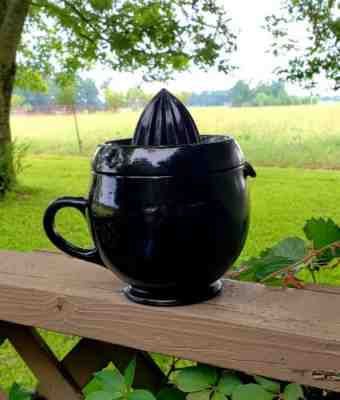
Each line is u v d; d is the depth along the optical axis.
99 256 0.52
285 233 3.49
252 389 0.47
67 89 9.32
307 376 0.42
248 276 0.62
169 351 0.48
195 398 0.48
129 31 5.34
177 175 0.45
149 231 0.45
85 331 0.52
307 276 1.54
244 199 0.49
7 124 5.35
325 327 0.43
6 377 1.47
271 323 0.44
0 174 5.16
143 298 0.49
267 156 7.88
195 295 0.49
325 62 4.24
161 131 0.48
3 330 0.63
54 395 0.62
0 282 0.56
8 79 5.30
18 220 4.11
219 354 0.45
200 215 0.45
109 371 0.51
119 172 0.46
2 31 5.11
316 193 5.08
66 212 4.32
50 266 0.62
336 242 0.59
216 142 0.47
